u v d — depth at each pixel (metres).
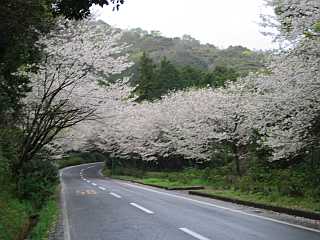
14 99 10.88
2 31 7.25
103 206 14.89
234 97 27.78
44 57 14.70
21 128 18.59
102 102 19.05
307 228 9.39
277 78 13.59
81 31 16.69
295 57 12.61
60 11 7.56
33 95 16.19
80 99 17.95
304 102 12.52
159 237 8.55
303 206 12.25
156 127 42.62
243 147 29.31
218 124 28.22
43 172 19.30
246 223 10.30
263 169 20.56
